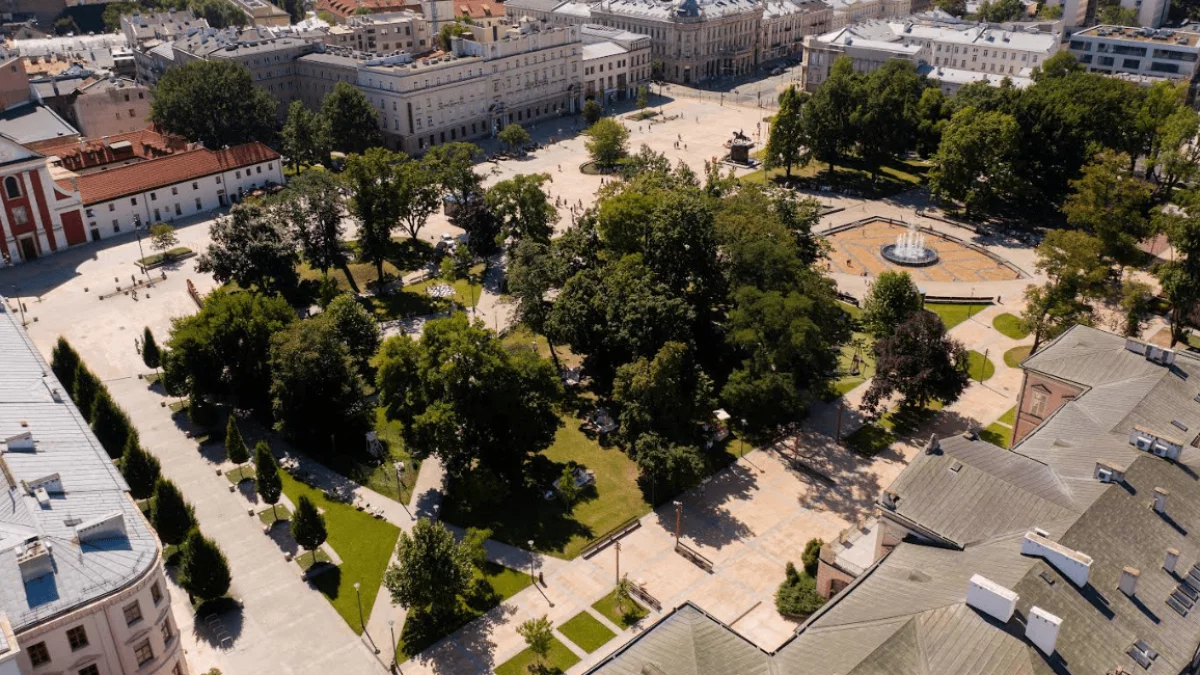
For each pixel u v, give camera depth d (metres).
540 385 124.06
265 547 113.50
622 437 127.12
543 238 192.38
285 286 174.12
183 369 138.00
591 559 110.69
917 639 71.38
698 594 104.50
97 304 179.88
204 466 129.75
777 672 71.31
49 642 76.00
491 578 107.69
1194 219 154.12
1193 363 111.56
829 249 184.25
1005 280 186.88
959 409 141.38
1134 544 82.06
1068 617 73.50
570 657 96.00
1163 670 71.88
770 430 136.25
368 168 179.00
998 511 86.38
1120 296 173.38
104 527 82.88
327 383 130.38
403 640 98.94
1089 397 108.62
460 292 185.12
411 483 125.69
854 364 154.62
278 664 96.00
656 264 151.00
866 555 99.06
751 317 131.75
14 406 105.00
